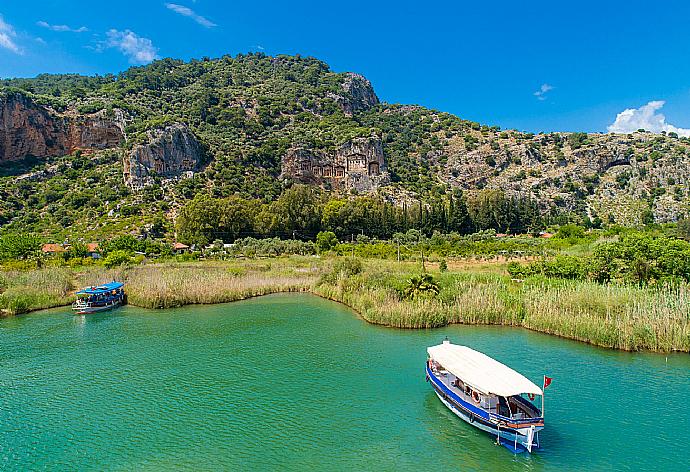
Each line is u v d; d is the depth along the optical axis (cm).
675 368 3494
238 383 3238
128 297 6200
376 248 10231
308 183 18362
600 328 4088
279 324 4912
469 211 15925
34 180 15662
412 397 2989
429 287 5391
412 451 2347
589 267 5778
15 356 3856
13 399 2978
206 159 17362
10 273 6956
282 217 13412
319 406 2856
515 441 2341
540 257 8869
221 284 6569
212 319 5169
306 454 2320
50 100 18500
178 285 6297
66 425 2631
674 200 19238
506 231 15950
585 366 3541
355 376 3353
